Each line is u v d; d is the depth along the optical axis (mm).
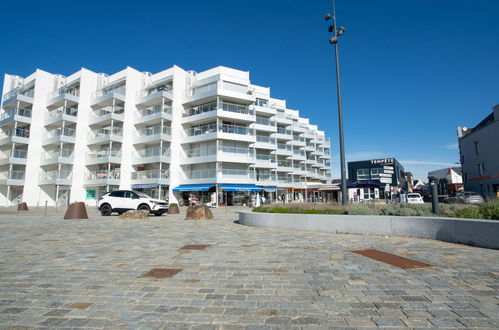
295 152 55375
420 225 7977
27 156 37031
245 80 40062
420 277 4254
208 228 11109
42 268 4977
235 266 5047
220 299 3479
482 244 6551
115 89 39469
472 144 36656
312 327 2711
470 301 3297
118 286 3998
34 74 40812
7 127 40594
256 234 9242
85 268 4965
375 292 3648
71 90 39906
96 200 36719
